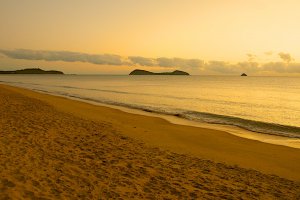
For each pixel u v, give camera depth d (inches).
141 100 1338.6
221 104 1219.2
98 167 300.4
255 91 2135.8
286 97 1604.3
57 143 379.9
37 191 225.5
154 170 307.6
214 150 447.8
